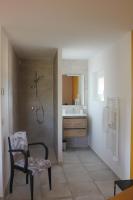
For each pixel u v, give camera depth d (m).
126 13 2.43
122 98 3.39
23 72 5.71
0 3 2.16
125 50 3.27
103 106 4.39
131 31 3.05
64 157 4.82
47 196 2.95
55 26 2.89
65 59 5.64
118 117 3.54
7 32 3.17
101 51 4.54
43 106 5.82
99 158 4.72
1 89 2.87
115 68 3.70
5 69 3.22
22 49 4.37
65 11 2.38
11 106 3.89
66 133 5.31
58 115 4.31
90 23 2.76
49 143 5.83
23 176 3.68
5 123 3.15
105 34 3.25
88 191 3.11
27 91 5.75
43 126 5.84
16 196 2.95
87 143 5.80
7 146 3.29
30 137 5.79
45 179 3.55
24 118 5.76
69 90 5.78
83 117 5.36
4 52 3.13
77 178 3.59
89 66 5.61
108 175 3.73
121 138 3.44
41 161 3.12
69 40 3.63
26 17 2.56
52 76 5.79
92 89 5.30
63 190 3.14
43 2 2.15
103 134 4.40
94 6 2.24
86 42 3.76
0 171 2.88
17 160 3.17
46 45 4.01
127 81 3.19
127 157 3.20
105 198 2.89
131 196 1.44
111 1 2.13
